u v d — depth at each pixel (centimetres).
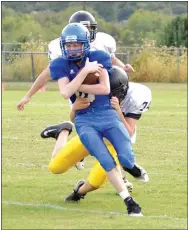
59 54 1297
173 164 1653
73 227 976
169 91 4172
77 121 1124
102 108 1125
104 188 1341
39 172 1506
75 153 1175
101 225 992
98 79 1113
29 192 1280
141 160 1703
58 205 1169
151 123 2452
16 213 1077
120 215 1085
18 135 2077
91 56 1120
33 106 3038
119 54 4694
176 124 2439
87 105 1116
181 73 4959
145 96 1257
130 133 1204
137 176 1212
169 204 1217
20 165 1588
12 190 1295
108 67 1126
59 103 3222
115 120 1124
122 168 1291
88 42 1105
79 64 1112
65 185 1364
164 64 4969
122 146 1112
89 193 1291
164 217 1095
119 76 1178
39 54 4797
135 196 1285
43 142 1945
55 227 973
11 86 4391
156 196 1287
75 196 1200
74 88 1083
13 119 2488
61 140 1219
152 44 5197
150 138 2072
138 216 1073
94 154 1096
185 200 1253
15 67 4853
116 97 1162
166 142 2002
